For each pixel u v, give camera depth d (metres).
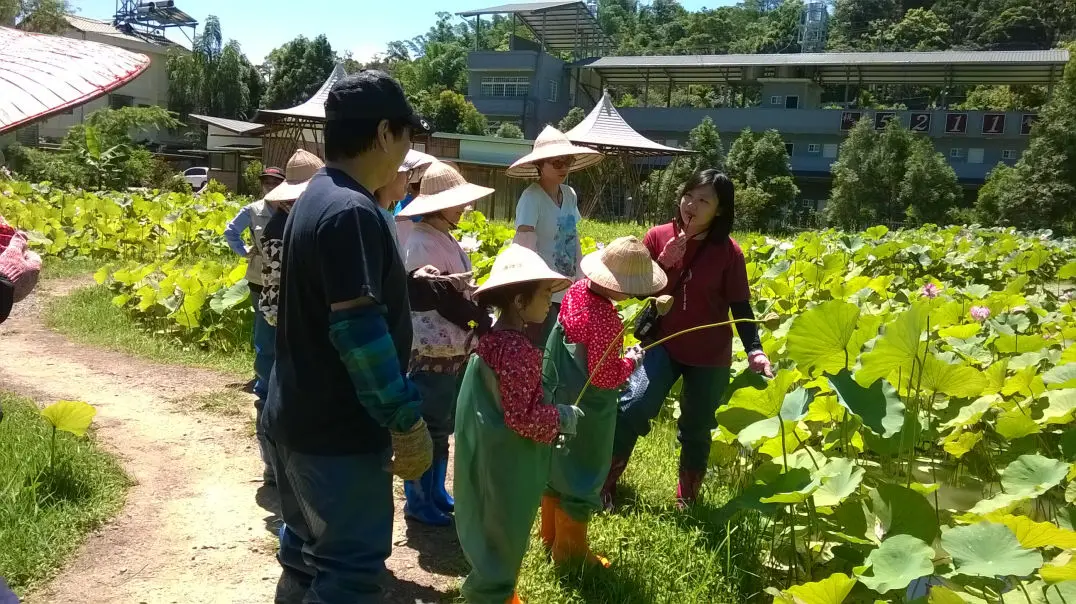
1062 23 74.44
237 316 7.71
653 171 36.34
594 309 3.47
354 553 2.47
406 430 2.34
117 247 12.35
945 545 2.85
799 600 2.79
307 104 18.78
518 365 2.83
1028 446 4.46
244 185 39.41
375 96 2.41
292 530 2.71
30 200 16.09
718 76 49.34
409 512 4.16
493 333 2.96
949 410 5.05
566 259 4.79
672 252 4.02
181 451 5.03
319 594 2.44
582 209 34.28
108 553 3.72
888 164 37.72
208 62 57.31
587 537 3.86
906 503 3.34
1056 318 7.63
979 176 43.44
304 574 2.75
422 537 4.02
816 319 3.65
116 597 3.38
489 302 3.05
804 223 39.91
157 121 37.19
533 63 51.59
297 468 2.48
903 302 8.80
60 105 1.86
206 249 13.02
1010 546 2.75
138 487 4.46
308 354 2.41
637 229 25.86
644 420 4.17
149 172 29.80
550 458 3.09
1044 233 22.20
